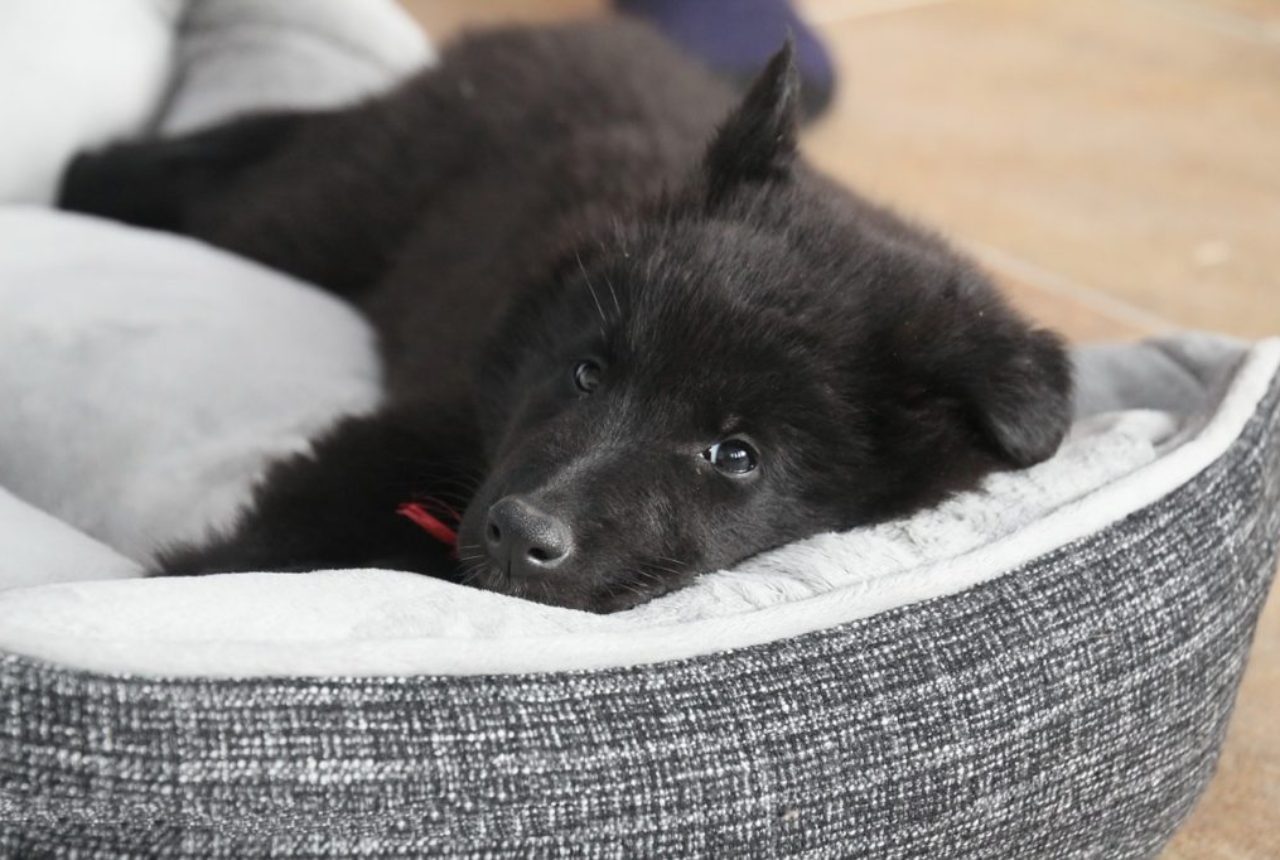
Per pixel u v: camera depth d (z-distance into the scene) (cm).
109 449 101
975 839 85
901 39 216
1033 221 160
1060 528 87
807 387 92
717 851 81
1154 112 194
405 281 116
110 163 124
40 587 78
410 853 78
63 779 75
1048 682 85
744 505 92
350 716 77
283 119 127
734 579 86
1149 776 89
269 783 76
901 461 93
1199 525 90
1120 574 87
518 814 79
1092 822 88
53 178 123
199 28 139
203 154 126
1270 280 150
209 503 100
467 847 79
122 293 108
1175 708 89
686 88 122
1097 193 168
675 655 82
